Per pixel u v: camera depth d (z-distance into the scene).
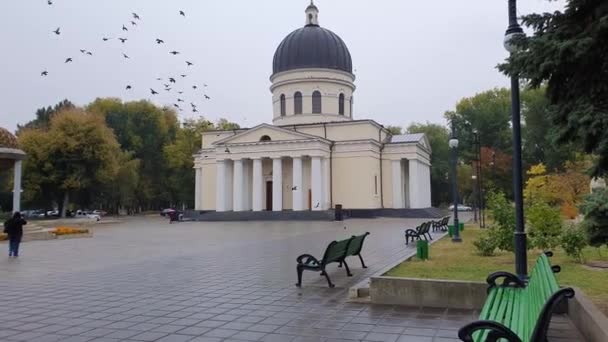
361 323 6.83
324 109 52.91
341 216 43.75
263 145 48.69
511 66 5.93
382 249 17.12
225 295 9.06
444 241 19.83
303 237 23.75
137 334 6.40
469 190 70.00
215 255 16.17
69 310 7.92
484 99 68.88
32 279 11.47
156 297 8.95
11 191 59.00
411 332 6.34
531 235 13.48
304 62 53.12
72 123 51.53
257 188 48.78
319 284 10.19
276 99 55.16
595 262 11.94
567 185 29.30
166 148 71.31
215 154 53.41
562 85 5.94
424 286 7.86
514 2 7.97
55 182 50.91
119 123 72.00
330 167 49.69
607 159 5.71
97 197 62.72
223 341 6.03
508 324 5.00
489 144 66.88
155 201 81.44
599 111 5.38
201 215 50.19
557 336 5.99
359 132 49.88
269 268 12.81
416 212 48.34
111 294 9.32
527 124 51.56
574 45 5.28
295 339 6.08
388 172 51.75
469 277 10.17
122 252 17.81
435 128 79.44
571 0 5.66
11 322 7.14
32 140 50.31
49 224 40.75
